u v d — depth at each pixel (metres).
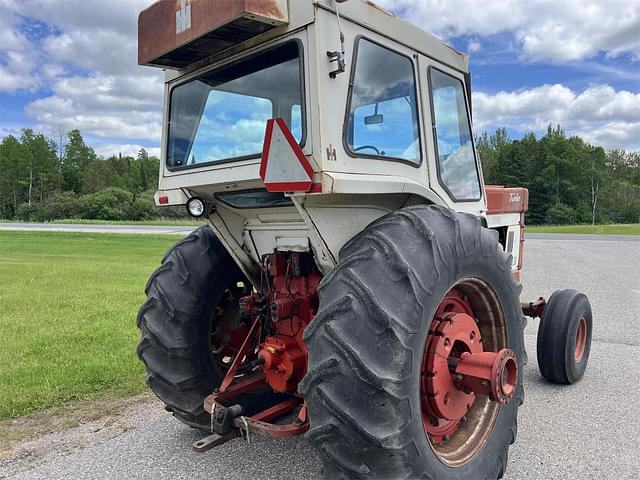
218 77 2.62
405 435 1.97
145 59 2.64
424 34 2.78
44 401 4.04
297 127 2.26
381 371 1.92
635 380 4.34
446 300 2.52
